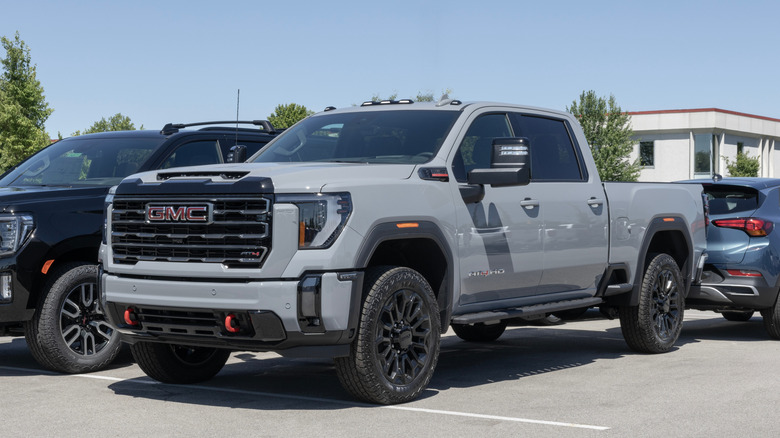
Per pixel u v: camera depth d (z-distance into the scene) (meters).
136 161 8.28
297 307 5.36
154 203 5.80
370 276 5.78
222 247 5.50
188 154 8.59
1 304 6.99
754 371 7.35
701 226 9.12
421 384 6.03
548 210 7.14
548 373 7.32
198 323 5.65
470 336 9.53
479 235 6.51
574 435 5.02
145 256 5.84
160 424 5.31
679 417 5.51
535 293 7.18
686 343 9.37
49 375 7.21
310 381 6.92
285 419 5.45
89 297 7.43
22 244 7.06
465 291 6.45
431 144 6.56
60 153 8.70
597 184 7.79
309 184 5.51
